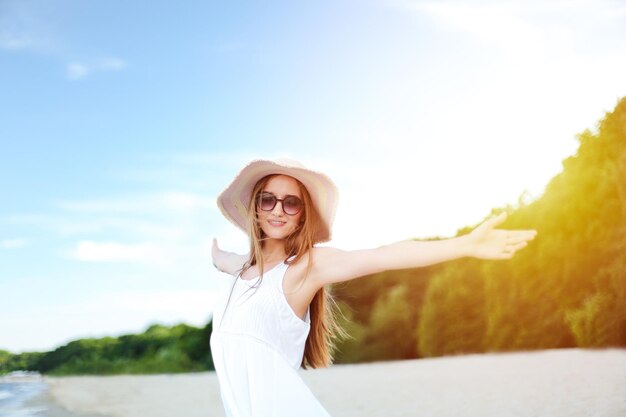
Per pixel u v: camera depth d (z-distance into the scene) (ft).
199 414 28.19
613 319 38.45
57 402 33.81
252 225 8.70
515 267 45.83
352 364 54.90
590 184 40.24
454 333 52.11
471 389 28.55
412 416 23.34
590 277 40.75
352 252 7.96
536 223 44.37
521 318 45.75
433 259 7.30
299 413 7.55
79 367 55.57
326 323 8.94
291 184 8.64
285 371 7.77
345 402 27.94
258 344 7.86
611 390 24.39
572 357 36.58
